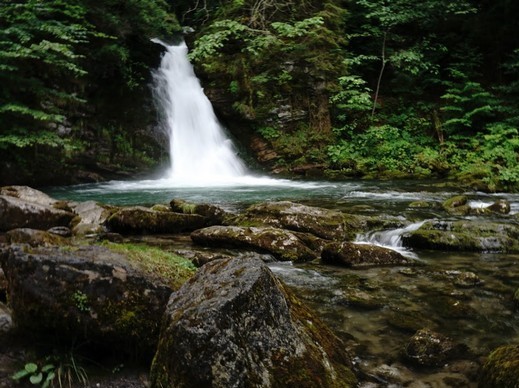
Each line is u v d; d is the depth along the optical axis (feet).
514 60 62.54
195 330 7.24
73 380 8.44
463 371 9.59
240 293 7.81
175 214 23.38
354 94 60.13
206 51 56.54
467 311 12.99
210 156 59.88
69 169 48.52
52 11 44.39
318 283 15.58
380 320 12.33
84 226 22.72
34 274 8.91
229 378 7.04
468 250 20.25
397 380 9.23
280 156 58.75
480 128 60.75
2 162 43.37
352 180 51.42
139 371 8.77
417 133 61.21
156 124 56.18
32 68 43.88
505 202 30.22
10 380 8.22
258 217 23.30
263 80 58.08
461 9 66.08
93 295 8.84
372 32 65.98
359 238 22.11
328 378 8.04
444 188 42.42
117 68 52.70
